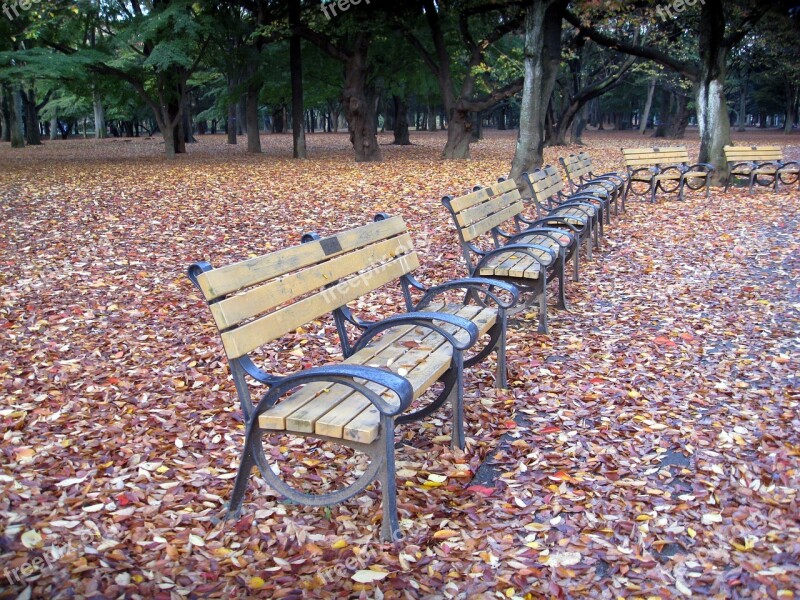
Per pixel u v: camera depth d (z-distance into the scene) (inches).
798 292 265.6
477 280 177.5
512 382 183.5
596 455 143.1
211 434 153.7
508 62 985.5
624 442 148.7
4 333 217.5
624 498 127.0
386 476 112.0
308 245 140.6
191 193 542.0
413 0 888.9
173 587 101.4
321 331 227.9
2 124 2231.8
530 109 526.3
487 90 1020.5
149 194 534.0
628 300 261.1
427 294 182.2
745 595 100.5
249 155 1101.1
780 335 217.6
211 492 129.7
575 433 153.6
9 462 138.1
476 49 914.7
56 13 882.1
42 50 842.2
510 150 1197.1
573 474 136.0
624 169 759.1
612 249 351.3
